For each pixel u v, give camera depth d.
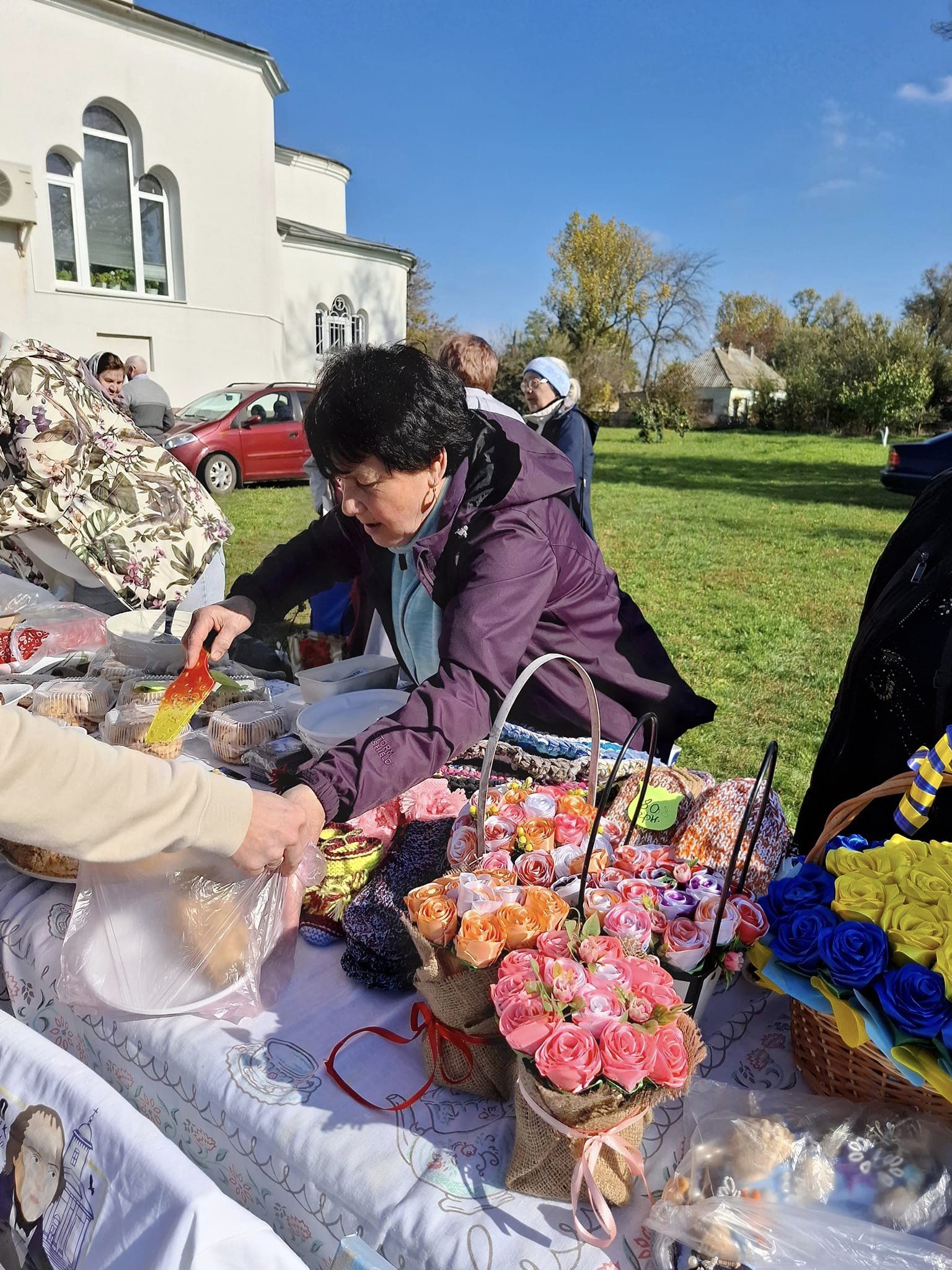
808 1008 0.94
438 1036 0.95
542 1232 0.81
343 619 2.95
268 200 15.13
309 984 1.15
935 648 1.27
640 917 0.93
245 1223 0.82
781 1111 0.90
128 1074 1.11
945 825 1.27
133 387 8.57
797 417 31.58
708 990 1.01
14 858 1.35
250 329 15.25
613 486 14.93
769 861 1.18
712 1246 0.76
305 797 1.11
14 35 11.66
